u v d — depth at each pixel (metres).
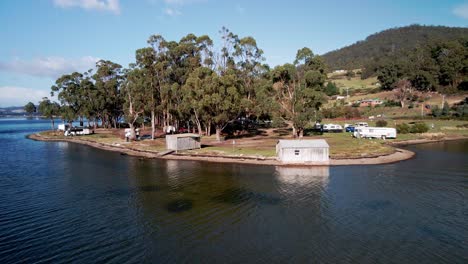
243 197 35.66
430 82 157.38
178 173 48.25
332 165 51.59
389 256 22.64
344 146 64.50
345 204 32.97
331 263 21.77
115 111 140.25
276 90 81.19
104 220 29.62
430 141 77.69
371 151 59.31
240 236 25.92
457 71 156.75
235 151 62.59
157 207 32.94
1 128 175.25
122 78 136.88
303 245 24.31
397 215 29.92
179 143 66.31
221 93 76.06
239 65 103.12
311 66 80.94
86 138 101.19
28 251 23.92
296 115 76.94
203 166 53.19
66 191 39.19
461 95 141.12
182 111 89.31
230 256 22.83
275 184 40.72
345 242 24.73
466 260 22.03
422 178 42.78
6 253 23.62
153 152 67.75
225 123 83.38
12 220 29.81
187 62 100.06
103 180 44.59
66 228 27.94
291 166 51.50
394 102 142.12
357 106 150.62
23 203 34.69
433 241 24.78
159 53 92.44
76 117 125.88
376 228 27.16
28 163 58.91
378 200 34.09
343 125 107.06
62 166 55.56
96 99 124.62
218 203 33.84
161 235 26.31
